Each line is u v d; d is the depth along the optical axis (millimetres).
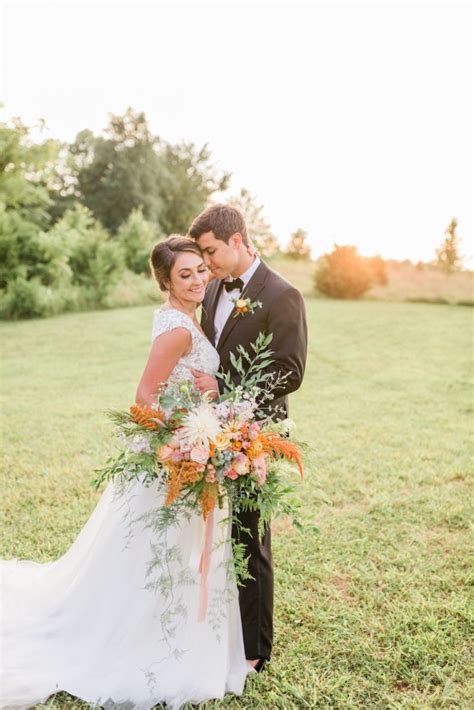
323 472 4969
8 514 4113
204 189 39188
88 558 2705
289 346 2533
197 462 2146
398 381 8938
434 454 5508
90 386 8375
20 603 2887
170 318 2398
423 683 2543
